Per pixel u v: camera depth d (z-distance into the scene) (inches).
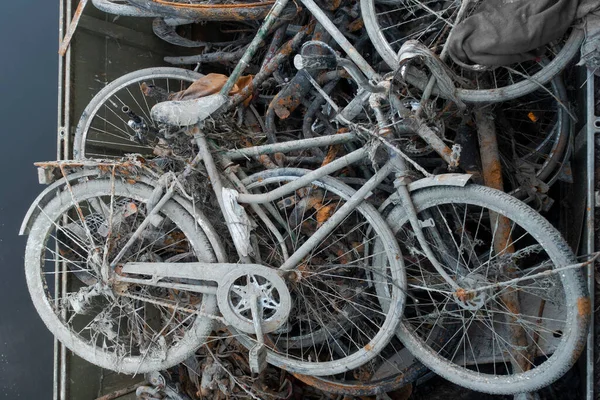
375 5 86.7
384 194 87.4
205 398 98.1
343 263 85.8
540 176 88.2
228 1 97.7
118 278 79.5
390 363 93.0
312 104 89.6
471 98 74.0
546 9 66.1
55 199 82.2
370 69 76.5
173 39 112.7
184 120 76.4
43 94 113.9
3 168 113.0
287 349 90.4
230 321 76.2
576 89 87.5
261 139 94.7
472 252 77.9
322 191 83.4
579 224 82.8
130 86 111.1
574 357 67.3
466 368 84.8
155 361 83.7
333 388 89.8
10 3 118.4
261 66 97.1
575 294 65.8
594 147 73.9
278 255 82.4
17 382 108.3
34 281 83.7
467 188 70.7
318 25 86.8
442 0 80.3
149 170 78.4
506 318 78.4
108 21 108.0
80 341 85.6
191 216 78.7
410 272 85.7
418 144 80.1
